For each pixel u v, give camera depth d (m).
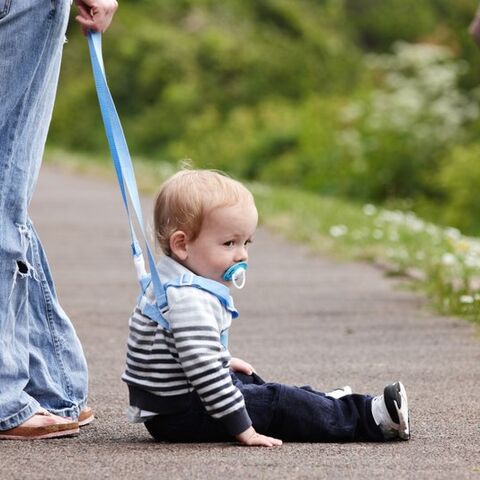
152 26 88.75
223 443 10.27
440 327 17.89
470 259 23.61
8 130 10.54
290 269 25.75
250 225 10.42
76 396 11.22
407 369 14.44
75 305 20.38
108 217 37.78
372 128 60.19
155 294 10.08
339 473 9.20
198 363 9.87
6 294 10.41
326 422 10.38
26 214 10.77
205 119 75.94
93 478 8.98
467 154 53.69
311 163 62.91
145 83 84.69
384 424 10.42
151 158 79.12
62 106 88.81
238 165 67.44
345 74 82.94
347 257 27.53
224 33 86.31
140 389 10.23
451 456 9.89
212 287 10.12
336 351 15.76
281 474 9.13
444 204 55.75
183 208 10.29
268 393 10.38
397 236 29.41
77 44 92.38
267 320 18.66
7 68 10.52
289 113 70.94
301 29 87.81
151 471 9.20
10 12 10.45
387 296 21.48
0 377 10.39
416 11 110.44
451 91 62.19
